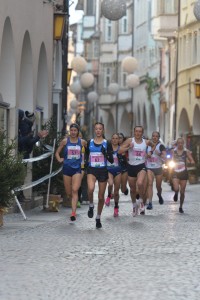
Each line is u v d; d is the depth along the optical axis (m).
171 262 14.09
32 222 21.34
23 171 19.83
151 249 15.80
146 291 11.37
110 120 101.12
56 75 40.22
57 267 13.44
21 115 27.00
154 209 27.09
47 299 10.78
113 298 10.87
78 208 27.64
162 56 74.75
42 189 26.62
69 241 16.95
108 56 101.88
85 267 13.47
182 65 66.12
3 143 20.06
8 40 25.38
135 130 23.89
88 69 114.00
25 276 12.56
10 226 20.09
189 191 40.72
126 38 96.12
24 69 28.72
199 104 61.16
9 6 24.67
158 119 76.50
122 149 23.66
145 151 23.88
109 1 28.67
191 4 64.12
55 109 40.16
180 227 20.34
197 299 10.83
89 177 20.62
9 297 10.88
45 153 26.84
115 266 13.60
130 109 91.69
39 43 30.17
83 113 118.12
